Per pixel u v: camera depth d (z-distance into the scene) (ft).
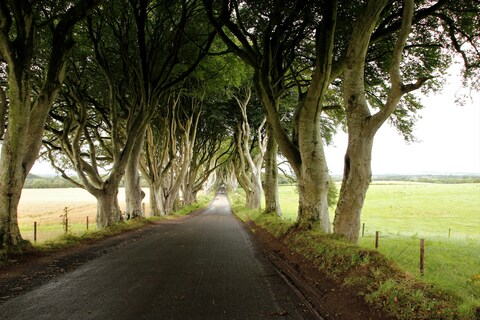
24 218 129.18
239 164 138.00
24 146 33.91
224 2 43.06
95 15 53.88
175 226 71.15
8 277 25.00
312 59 52.54
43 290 22.00
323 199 41.86
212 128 124.26
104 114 68.33
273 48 44.68
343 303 19.83
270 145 74.02
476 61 43.62
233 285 23.76
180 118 106.22
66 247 38.27
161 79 64.18
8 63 32.65
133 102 65.36
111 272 27.14
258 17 47.34
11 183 32.99
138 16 55.72
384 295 18.56
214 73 74.54
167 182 109.81
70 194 307.99
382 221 140.67
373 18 32.04
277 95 52.29
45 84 36.68
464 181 542.16
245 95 97.81
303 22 44.24
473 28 42.14
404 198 254.47
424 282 19.54
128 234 53.36
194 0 54.65
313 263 28.84
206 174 163.32
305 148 41.14
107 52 64.03
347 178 35.86
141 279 25.02
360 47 33.45
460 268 40.34
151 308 18.85
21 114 33.14
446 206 205.67
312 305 19.93
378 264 22.89
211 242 45.37
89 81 66.39
